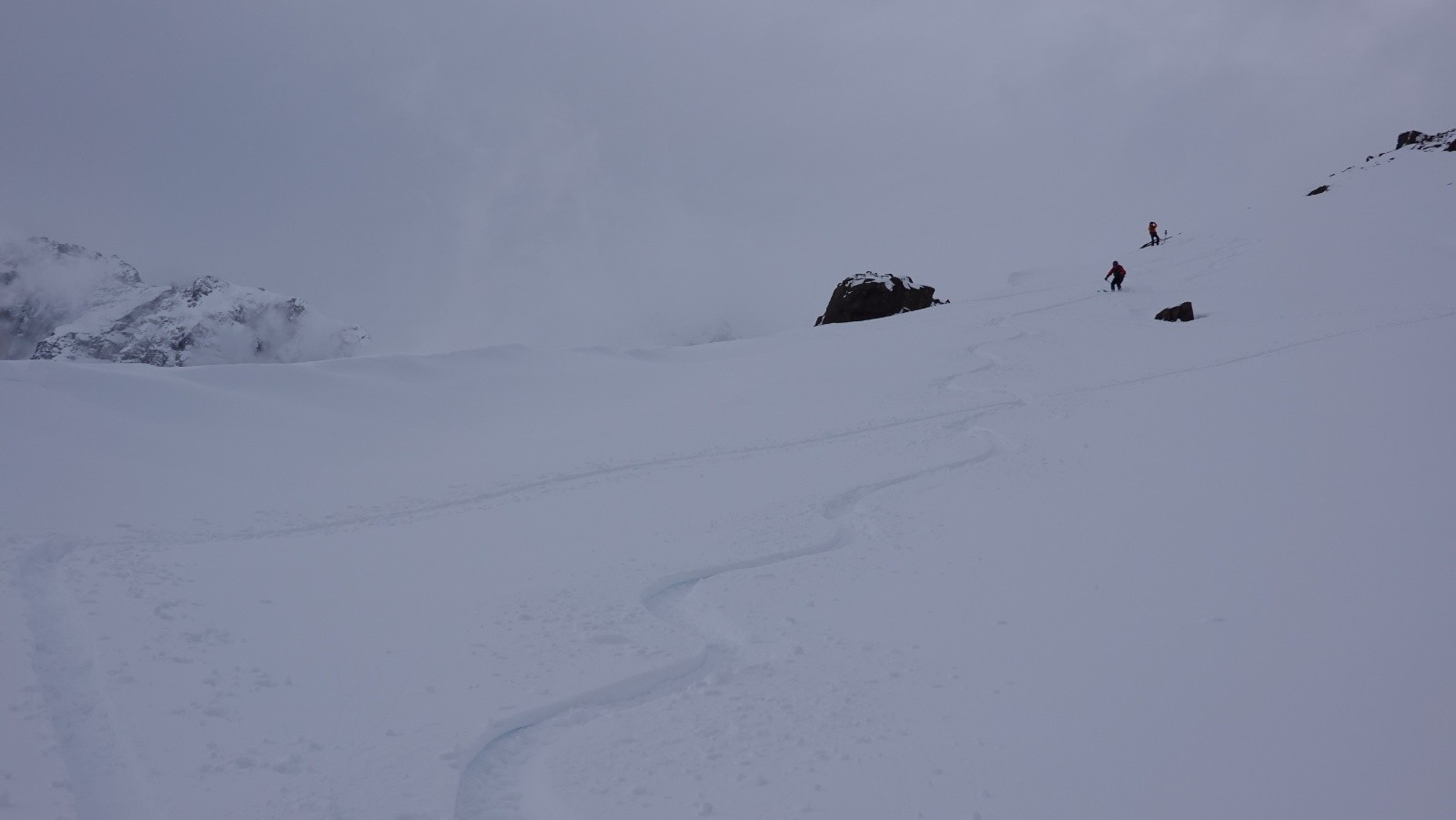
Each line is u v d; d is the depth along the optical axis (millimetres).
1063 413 16797
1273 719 5258
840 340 33562
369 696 6762
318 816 5145
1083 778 4945
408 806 5258
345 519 13297
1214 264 39031
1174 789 4730
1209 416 14180
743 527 11555
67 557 10305
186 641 7746
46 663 7180
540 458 17766
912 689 6340
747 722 6051
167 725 6184
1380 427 11445
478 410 24594
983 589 8289
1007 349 26578
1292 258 36531
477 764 5895
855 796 5012
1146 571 8125
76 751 5883
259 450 18375
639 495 14102
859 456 15633
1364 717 5113
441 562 10680
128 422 18031
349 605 9016
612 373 29969
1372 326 20828
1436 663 5562
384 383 25016
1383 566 7195
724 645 7863
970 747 5430
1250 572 7629
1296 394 14406
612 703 6781
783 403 22266
